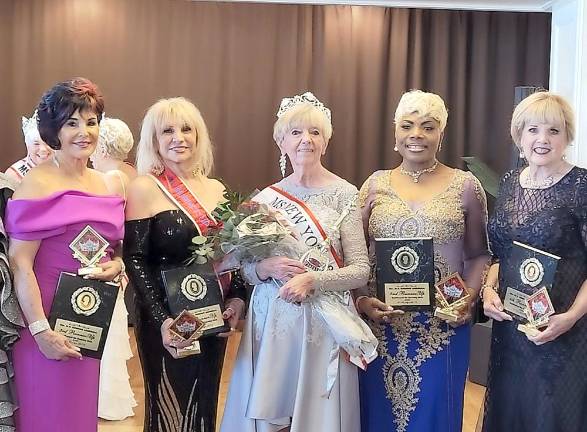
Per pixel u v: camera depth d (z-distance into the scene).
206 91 5.99
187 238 2.37
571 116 2.26
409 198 2.54
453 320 2.40
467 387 4.50
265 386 2.31
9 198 2.22
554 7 5.57
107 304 2.16
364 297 2.54
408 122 2.53
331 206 2.42
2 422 2.13
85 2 5.84
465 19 6.10
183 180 2.47
